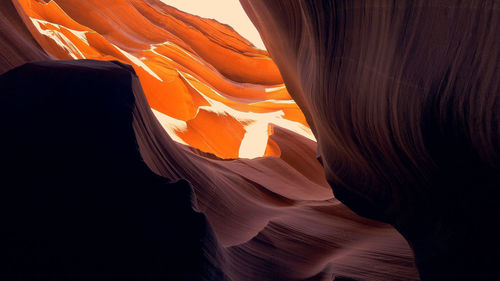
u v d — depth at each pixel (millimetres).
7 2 8344
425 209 4465
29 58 6633
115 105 3785
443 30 2740
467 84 2697
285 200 10680
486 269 3043
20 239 2203
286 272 4355
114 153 3164
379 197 5820
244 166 13977
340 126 5156
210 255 2717
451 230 3881
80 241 2357
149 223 2672
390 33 3268
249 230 5363
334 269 4527
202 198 5188
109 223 2555
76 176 2801
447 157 3291
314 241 6145
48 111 3311
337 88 4656
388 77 3494
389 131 3910
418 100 3219
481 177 3045
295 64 7641
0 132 2859
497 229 3004
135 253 2408
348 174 6555
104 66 4699
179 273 2365
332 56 4547
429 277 3914
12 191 2475
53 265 2150
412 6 2912
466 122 2842
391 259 5164
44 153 2859
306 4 4770
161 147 4828
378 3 3283
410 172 4176
